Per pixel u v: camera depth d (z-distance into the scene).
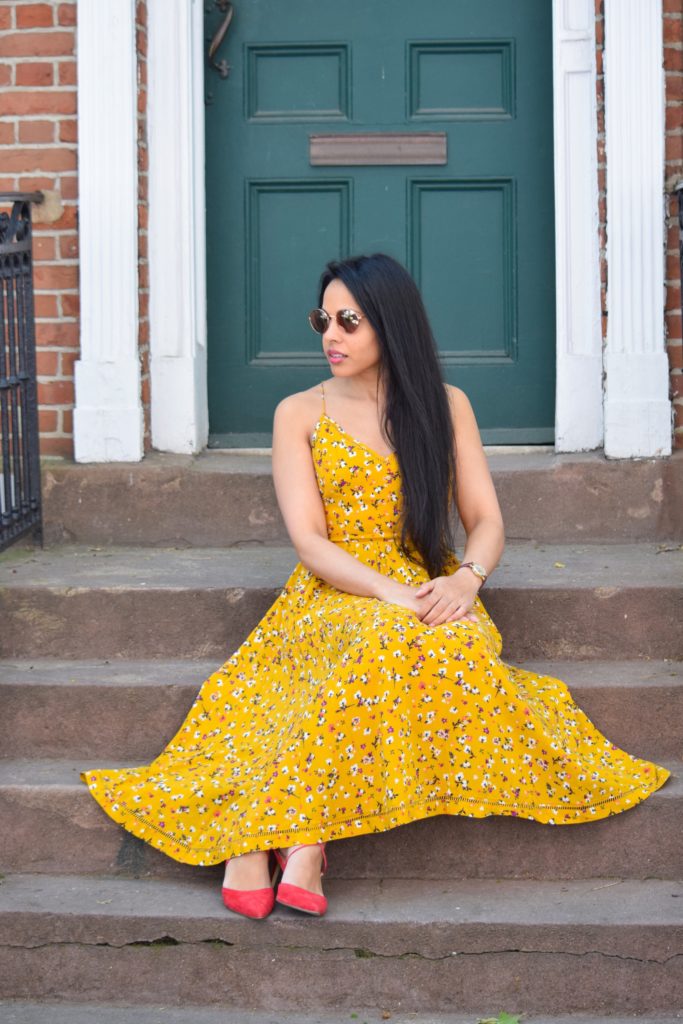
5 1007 2.86
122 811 3.03
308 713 2.79
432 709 2.81
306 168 4.77
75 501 4.27
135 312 4.37
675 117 4.29
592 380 4.45
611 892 2.97
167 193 4.51
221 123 4.76
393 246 4.79
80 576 3.76
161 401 4.55
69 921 2.87
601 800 2.97
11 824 3.12
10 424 3.92
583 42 4.41
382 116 4.75
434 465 3.18
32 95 4.39
